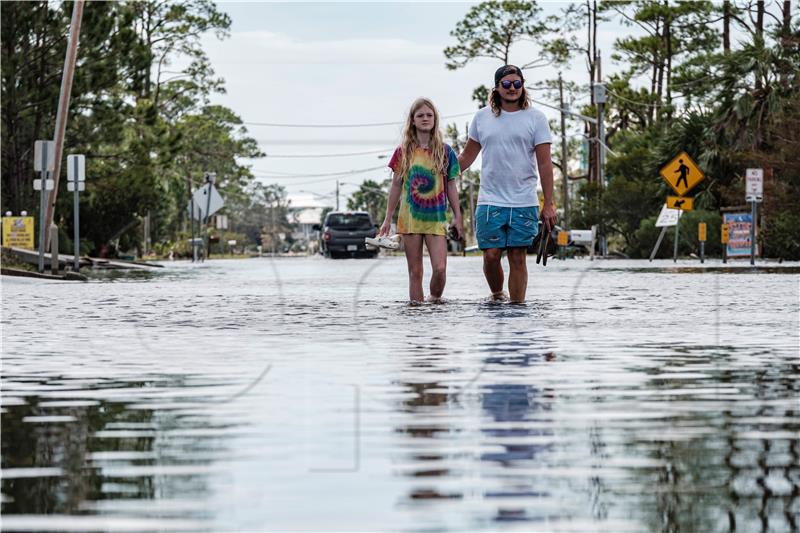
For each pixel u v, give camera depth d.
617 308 16.67
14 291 24.53
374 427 6.27
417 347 10.98
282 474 5.05
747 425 6.32
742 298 19.30
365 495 4.65
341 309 16.89
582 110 108.50
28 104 57.12
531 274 32.28
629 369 9.08
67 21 57.38
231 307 17.91
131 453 5.58
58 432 6.22
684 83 80.06
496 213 17.88
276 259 78.25
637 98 102.00
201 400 7.46
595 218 76.62
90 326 14.33
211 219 161.38
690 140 66.75
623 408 6.95
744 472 5.04
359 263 53.91
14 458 5.46
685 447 5.64
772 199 56.16
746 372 8.89
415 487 4.79
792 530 4.07
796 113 57.19
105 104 60.41
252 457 5.45
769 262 48.16
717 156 63.06
